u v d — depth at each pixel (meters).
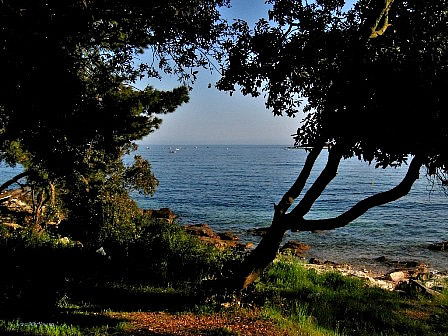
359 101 6.51
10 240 12.84
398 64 6.04
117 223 14.91
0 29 6.80
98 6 7.95
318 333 7.98
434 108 5.80
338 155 8.97
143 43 9.81
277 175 93.50
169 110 13.77
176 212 43.88
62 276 10.51
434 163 6.42
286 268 14.17
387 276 19.20
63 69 7.81
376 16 7.32
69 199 16.36
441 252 26.56
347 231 32.97
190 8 8.41
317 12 8.09
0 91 7.47
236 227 35.62
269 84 8.64
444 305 11.81
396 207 46.00
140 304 9.36
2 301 8.21
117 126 11.54
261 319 8.33
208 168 119.31
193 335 7.07
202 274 12.09
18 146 16.00
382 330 9.41
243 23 8.55
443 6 6.97
